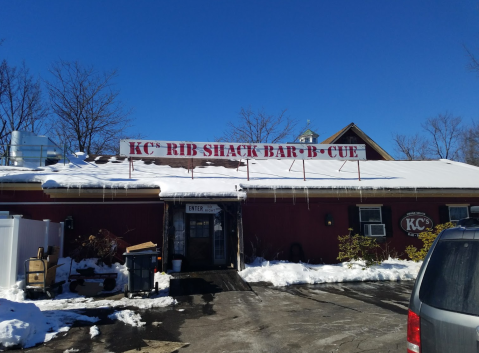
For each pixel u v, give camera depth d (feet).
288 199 46.16
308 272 36.52
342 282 35.53
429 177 51.55
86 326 22.17
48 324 22.03
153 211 43.32
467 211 49.70
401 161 64.64
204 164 53.93
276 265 39.42
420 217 48.37
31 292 28.76
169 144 44.68
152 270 29.76
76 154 55.31
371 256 40.37
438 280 9.99
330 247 46.01
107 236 38.37
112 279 32.19
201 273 37.52
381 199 47.91
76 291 31.19
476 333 8.70
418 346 9.82
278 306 26.66
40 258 29.04
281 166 55.26
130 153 43.57
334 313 24.82
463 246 10.02
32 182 40.68
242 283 33.78
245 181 44.39
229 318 23.82
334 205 47.01
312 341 19.51
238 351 18.28
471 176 53.36
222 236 44.88
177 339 20.04
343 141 77.51
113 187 40.24
